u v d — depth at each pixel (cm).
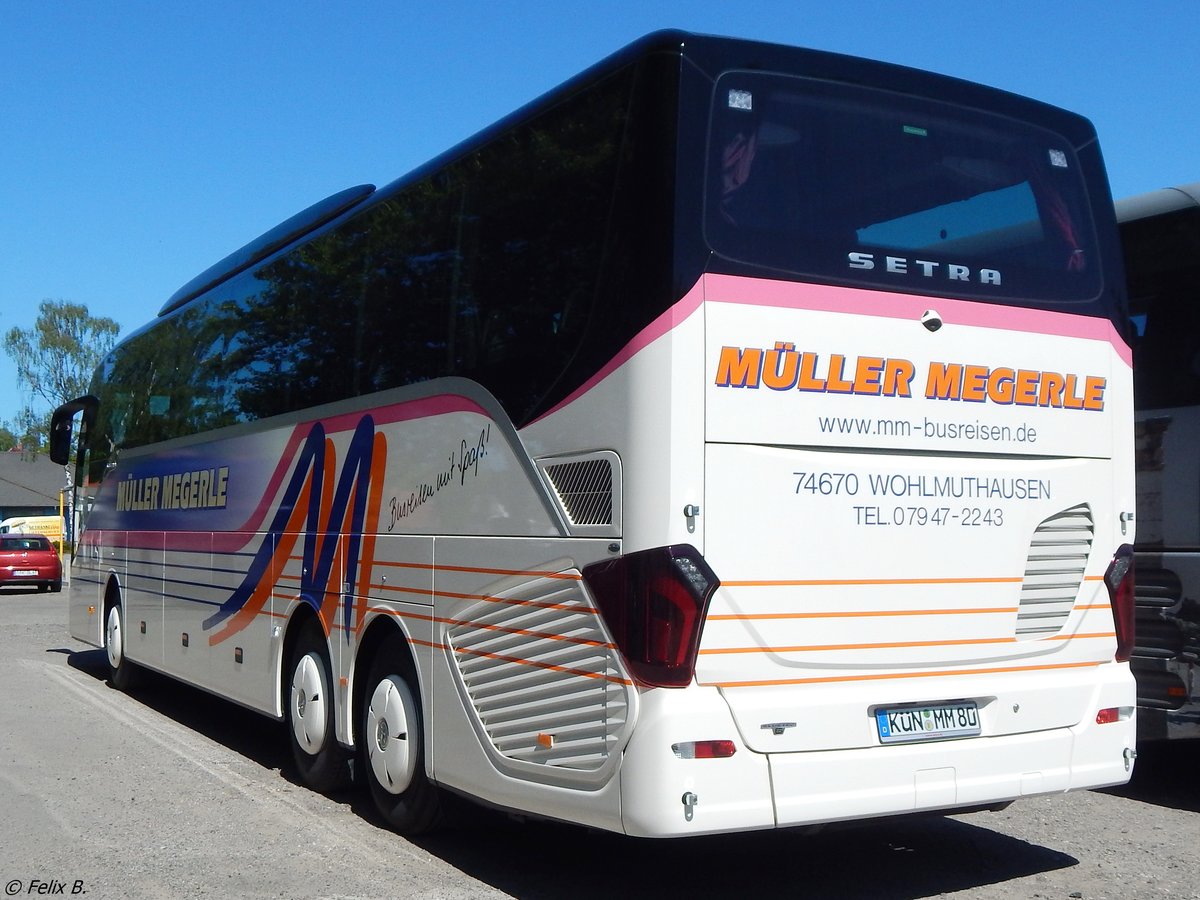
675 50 500
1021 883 587
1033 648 558
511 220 581
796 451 499
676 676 469
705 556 477
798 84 525
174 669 1052
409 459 653
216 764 874
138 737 984
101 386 1388
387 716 660
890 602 518
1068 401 576
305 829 683
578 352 516
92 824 691
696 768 467
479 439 584
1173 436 757
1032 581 560
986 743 533
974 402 545
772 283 498
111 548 1275
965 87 574
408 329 668
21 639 1819
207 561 973
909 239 539
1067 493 573
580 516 509
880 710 510
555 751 516
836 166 527
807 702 492
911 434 527
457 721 589
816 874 602
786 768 483
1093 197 609
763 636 487
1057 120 604
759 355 493
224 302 990
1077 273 591
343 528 728
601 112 527
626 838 666
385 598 668
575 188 536
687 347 479
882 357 521
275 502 838
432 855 631
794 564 495
